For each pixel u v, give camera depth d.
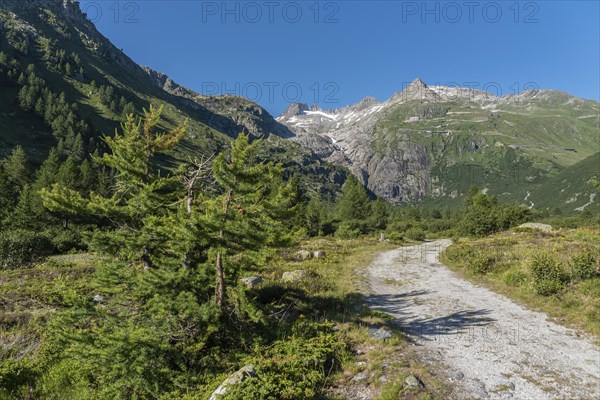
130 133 12.77
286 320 12.62
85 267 24.20
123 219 12.48
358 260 29.48
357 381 8.41
